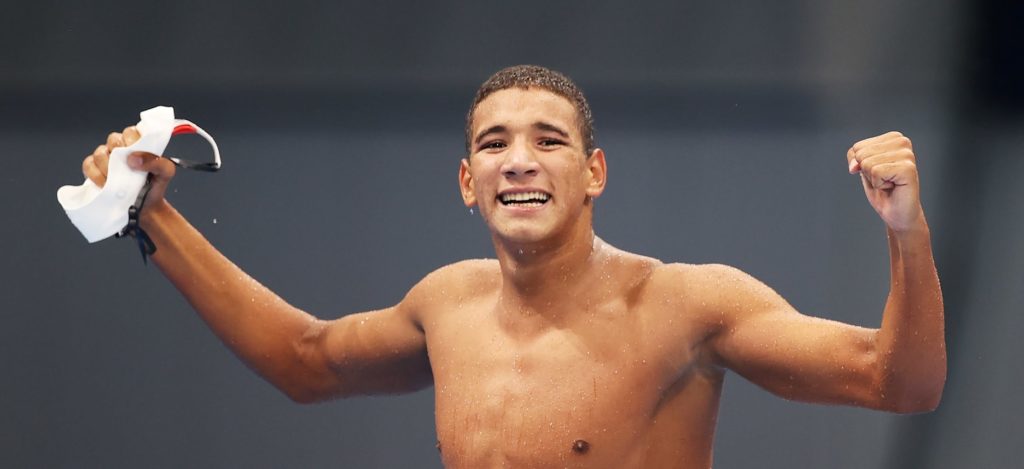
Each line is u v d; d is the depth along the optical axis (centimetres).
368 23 2811
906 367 756
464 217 2156
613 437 835
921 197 2197
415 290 955
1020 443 1508
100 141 2484
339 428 1592
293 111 2667
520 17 2808
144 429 1585
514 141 855
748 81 2802
